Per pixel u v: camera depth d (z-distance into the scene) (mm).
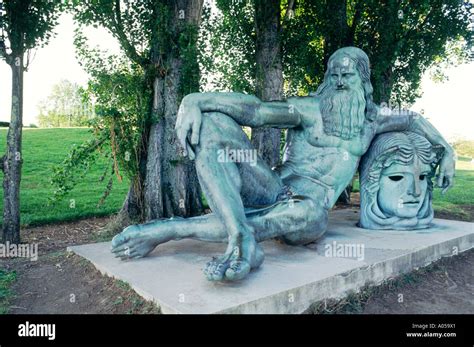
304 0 7789
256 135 7520
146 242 3734
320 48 8523
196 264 3574
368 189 5090
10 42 5340
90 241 6051
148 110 6707
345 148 4414
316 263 3574
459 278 4164
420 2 7387
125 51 6512
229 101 3752
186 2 6637
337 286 3291
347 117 4355
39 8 5445
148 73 6656
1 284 3809
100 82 6438
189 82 6543
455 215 8289
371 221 5102
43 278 3924
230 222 3303
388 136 4898
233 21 7164
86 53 6375
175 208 6758
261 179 3932
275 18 7145
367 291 3523
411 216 4973
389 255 3889
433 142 5184
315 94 4598
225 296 2762
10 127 5520
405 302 3533
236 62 7211
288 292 2900
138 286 3047
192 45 6402
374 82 7754
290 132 4633
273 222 3654
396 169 4910
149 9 6586
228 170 3537
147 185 6676
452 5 7633
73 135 18438
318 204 3873
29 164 13156
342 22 7871
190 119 3520
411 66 8180
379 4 7426
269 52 7098
